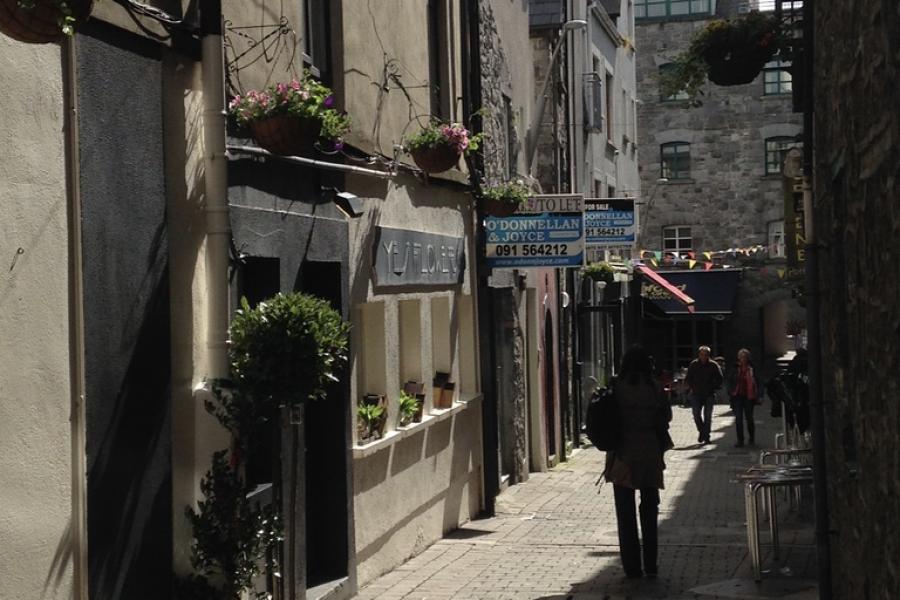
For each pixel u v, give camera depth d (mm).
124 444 6930
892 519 5574
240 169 8695
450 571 12133
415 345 13656
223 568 7500
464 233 15922
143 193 7211
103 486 6684
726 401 44656
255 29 9031
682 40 51656
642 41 52156
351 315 11172
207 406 7523
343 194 10781
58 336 6258
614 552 13039
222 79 8055
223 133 8070
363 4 11781
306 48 10609
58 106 6293
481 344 16781
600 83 30797
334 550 10648
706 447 27375
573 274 27141
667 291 39969
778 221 51344
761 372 46469
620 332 35312
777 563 11273
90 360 6562
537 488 19781
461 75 16062
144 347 7188
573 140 27266
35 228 6070
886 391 5656
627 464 11148
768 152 51500
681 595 10344
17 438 5887
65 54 6359
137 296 7117
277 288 9305
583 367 29906
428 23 14867
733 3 50781
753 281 46625
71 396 6371
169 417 7465
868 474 6387
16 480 5871
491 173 17906
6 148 5836
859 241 6449
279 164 9516
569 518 16266
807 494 14469
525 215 16562
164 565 7395
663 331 47531
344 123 9227
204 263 8016
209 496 7555
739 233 51750
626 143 37094
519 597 10516
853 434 7277
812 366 9133
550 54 24828
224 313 8023
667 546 13203
